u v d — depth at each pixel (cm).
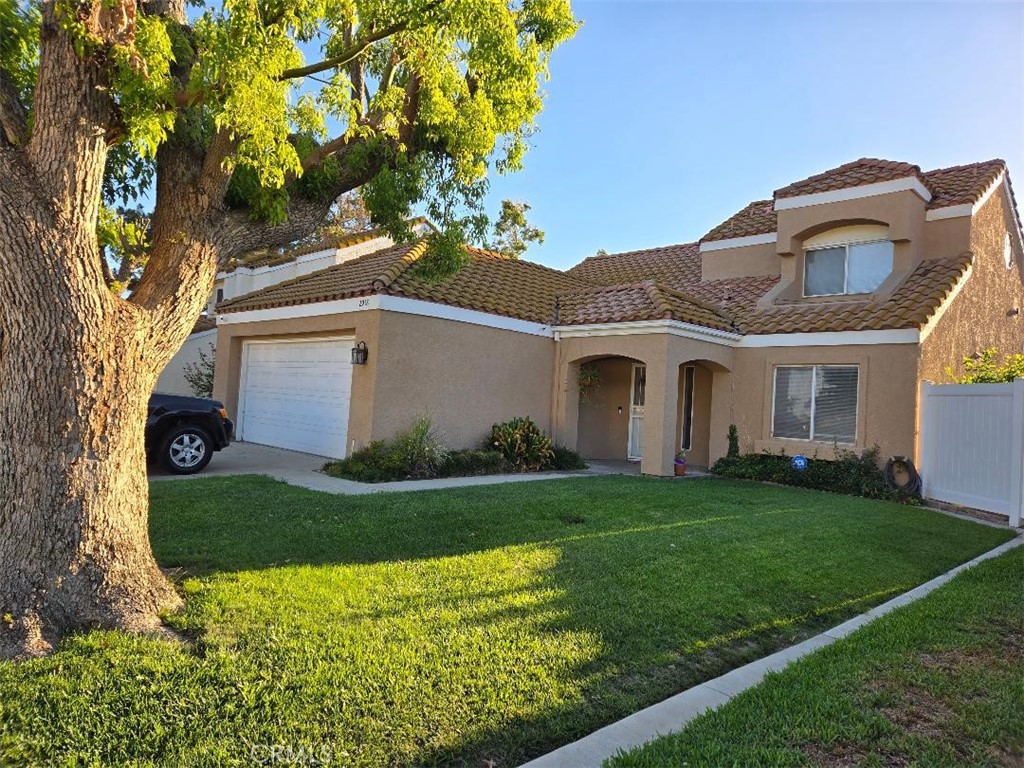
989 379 1278
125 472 434
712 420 1504
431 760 305
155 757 291
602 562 627
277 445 1507
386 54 694
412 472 1127
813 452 1335
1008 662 450
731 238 1817
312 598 482
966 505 1114
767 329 1421
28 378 398
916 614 542
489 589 531
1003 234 1686
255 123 448
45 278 392
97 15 395
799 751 323
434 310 1258
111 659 367
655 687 398
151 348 453
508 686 374
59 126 392
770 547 725
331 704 339
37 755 287
